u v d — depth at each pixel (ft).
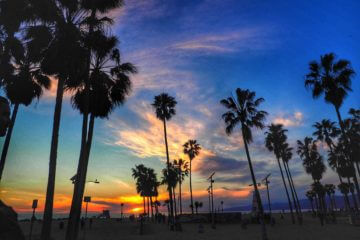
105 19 58.29
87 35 56.54
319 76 101.30
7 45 60.44
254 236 99.91
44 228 46.42
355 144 164.25
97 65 63.82
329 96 98.02
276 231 119.65
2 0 54.39
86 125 57.16
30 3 53.83
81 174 54.90
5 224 10.53
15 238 10.61
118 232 115.14
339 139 173.88
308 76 102.06
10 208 11.64
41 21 54.03
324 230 114.93
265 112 103.14
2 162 58.39
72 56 52.60
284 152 201.77
